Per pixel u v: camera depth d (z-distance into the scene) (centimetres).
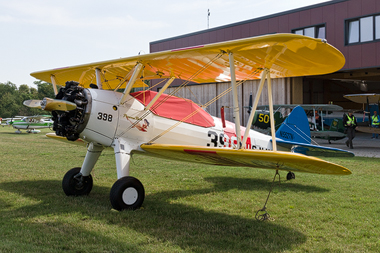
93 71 571
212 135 594
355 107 2708
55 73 595
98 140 470
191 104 575
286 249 310
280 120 1474
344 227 378
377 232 362
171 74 561
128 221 387
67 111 448
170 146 441
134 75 482
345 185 617
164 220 395
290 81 1712
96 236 332
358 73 1862
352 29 1510
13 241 310
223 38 1920
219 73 543
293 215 425
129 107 492
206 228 367
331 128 1612
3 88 11081
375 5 1420
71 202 472
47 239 319
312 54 396
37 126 2508
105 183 622
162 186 605
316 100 2488
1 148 1229
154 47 2259
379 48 1421
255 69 493
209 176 710
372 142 1628
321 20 1584
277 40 354
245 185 619
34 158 958
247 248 311
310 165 373
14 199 484
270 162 387
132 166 835
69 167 798
